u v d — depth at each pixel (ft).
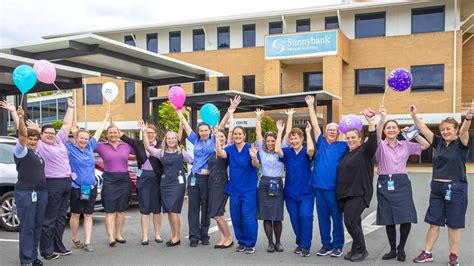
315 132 21.47
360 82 87.20
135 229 27.89
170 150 23.36
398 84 20.26
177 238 23.52
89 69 39.52
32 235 18.86
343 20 88.38
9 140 28.96
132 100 101.55
